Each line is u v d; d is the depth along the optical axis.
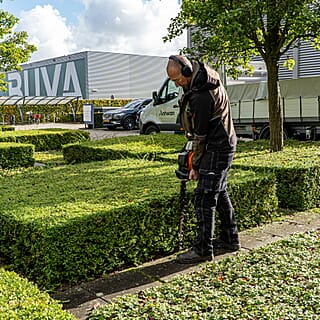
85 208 3.38
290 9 5.94
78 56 34.53
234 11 5.71
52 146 11.73
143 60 36.12
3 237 3.47
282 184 5.19
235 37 6.07
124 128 20.58
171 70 3.29
